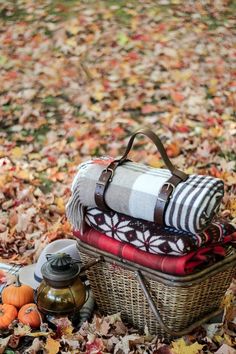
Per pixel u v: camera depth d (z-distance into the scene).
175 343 2.52
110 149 3.89
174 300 2.48
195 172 3.66
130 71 4.63
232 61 4.78
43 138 3.99
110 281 2.61
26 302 2.67
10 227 3.26
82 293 2.59
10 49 4.95
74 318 2.64
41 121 4.13
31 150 3.88
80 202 2.57
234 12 5.46
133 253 2.50
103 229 2.56
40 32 5.13
